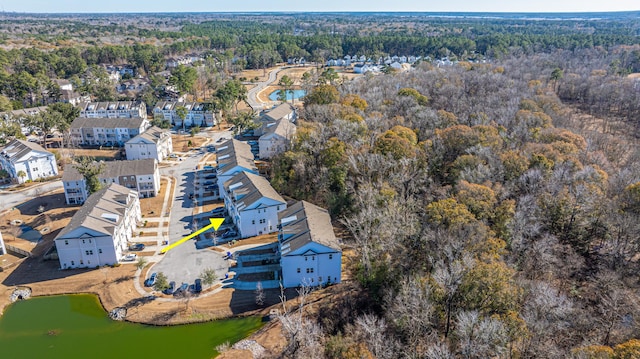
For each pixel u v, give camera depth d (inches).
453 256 2148.1
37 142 5132.9
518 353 1641.2
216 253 2878.9
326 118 4402.1
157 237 3085.6
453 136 3447.3
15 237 3093.0
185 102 6397.6
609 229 2416.3
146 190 3752.5
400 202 2822.3
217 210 3476.9
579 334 1790.1
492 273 1888.5
